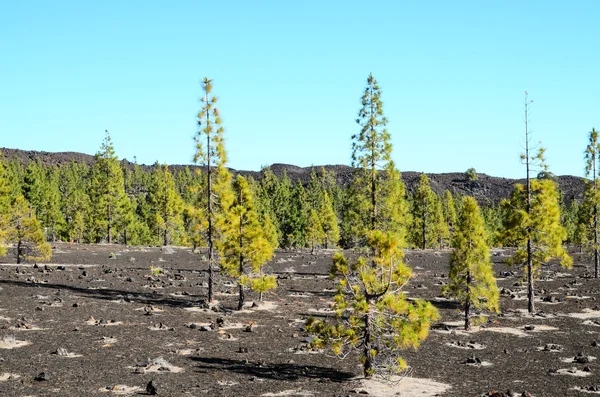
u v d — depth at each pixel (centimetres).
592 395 2089
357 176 3912
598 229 6269
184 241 4059
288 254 8831
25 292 4012
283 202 13212
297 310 3994
